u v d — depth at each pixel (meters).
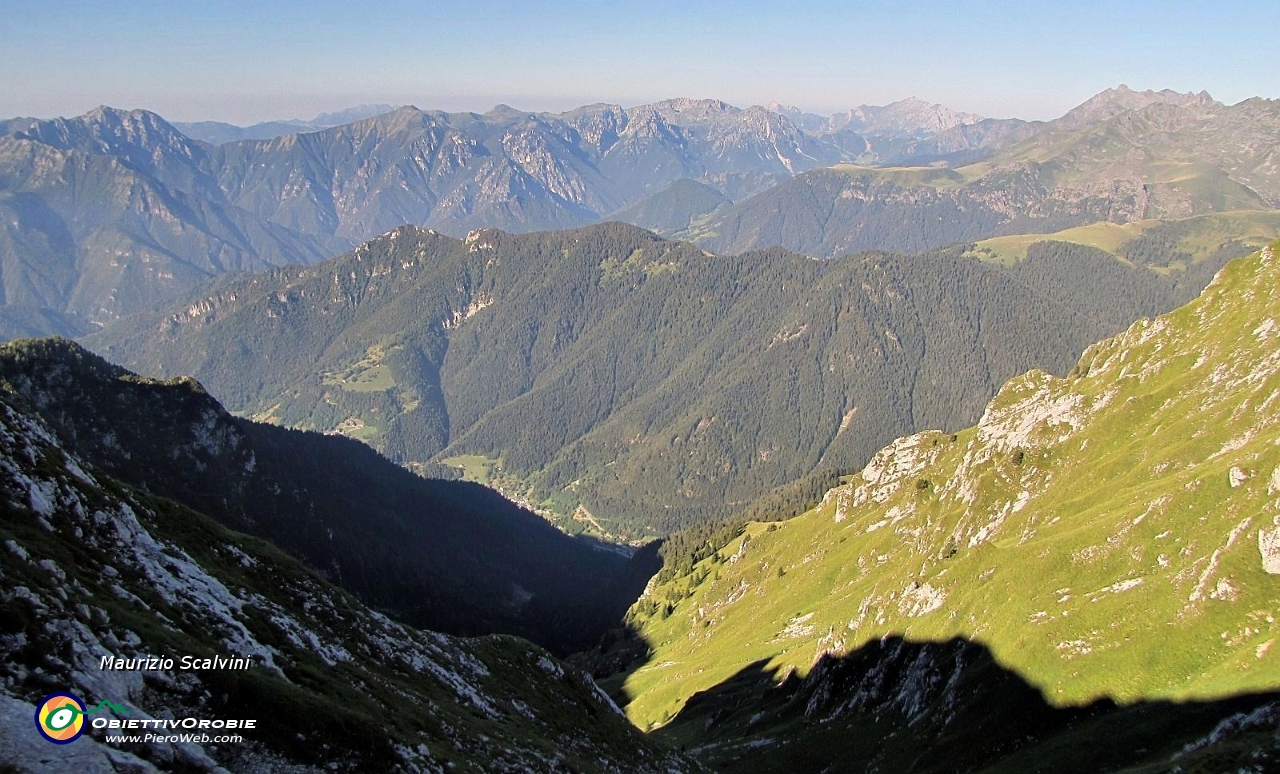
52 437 64.44
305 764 40.88
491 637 109.00
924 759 97.31
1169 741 75.75
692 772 108.50
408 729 56.44
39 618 36.06
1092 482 145.25
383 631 80.62
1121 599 96.75
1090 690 88.94
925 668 114.50
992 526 156.12
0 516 46.47
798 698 144.25
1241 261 171.75
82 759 29.30
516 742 71.56
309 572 80.56
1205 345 160.12
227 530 78.00
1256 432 122.06
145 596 49.22
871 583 182.62
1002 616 108.62
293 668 53.75
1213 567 89.50
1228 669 78.38
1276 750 59.91
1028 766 83.69
